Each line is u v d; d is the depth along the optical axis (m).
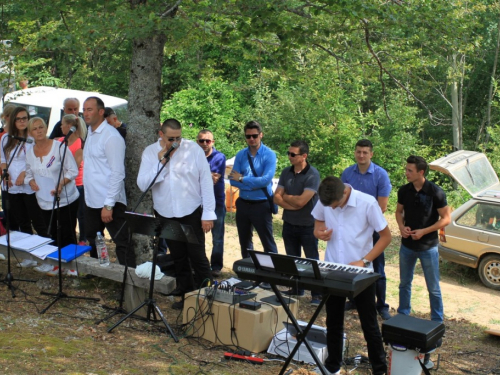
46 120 14.22
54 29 7.30
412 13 6.97
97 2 6.40
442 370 5.57
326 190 4.46
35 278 6.68
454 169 10.10
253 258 4.15
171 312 6.10
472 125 24.67
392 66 8.06
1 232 7.31
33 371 4.23
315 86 18.75
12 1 6.91
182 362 4.81
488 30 19.62
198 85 21.72
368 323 4.67
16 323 5.21
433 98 24.17
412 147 19.61
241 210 7.18
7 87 7.96
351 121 19.33
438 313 6.32
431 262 6.25
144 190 5.87
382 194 6.57
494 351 6.43
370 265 4.68
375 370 4.77
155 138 6.97
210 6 6.53
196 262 6.13
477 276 10.37
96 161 6.25
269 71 9.55
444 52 8.95
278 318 5.48
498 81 21.39
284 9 6.66
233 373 4.71
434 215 6.22
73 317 5.61
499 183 10.84
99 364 4.54
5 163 7.40
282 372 4.39
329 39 7.50
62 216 6.98
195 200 5.97
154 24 6.01
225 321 5.30
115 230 6.42
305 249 6.89
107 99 15.12
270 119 20.48
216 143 20.33
